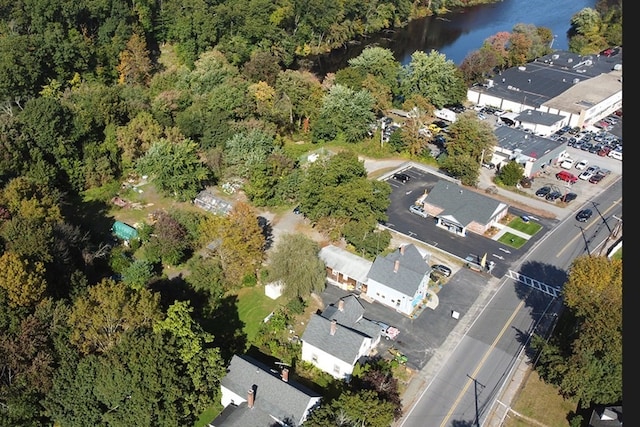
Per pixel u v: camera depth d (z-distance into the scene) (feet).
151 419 156.97
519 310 220.23
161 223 242.58
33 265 184.14
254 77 378.32
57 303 173.27
